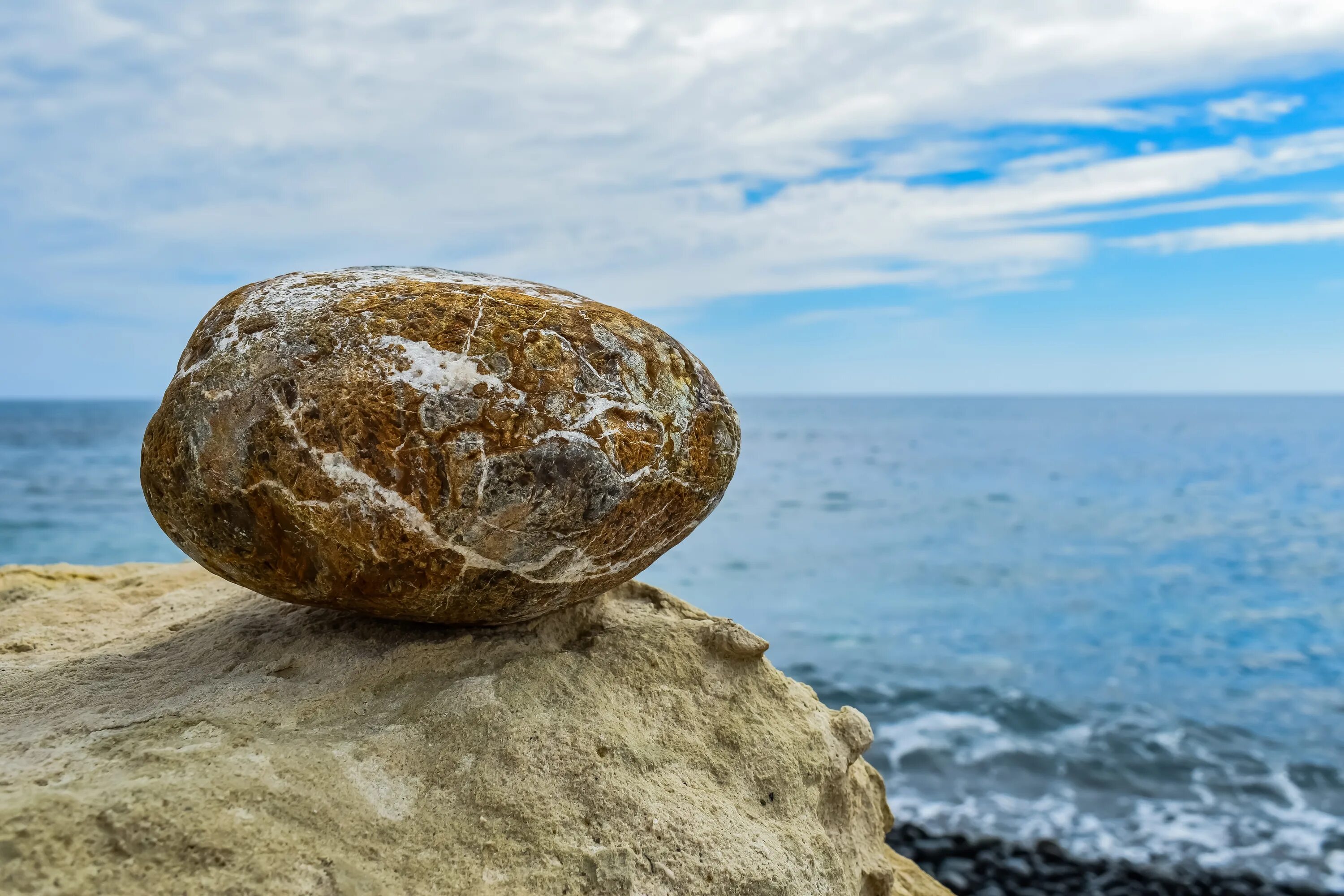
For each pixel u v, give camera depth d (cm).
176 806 170
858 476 3098
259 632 263
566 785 210
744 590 1265
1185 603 1193
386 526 212
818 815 248
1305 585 1305
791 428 7112
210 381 221
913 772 673
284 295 238
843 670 898
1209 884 536
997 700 812
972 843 577
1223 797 638
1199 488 2683
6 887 148
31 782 176
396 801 195
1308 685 862
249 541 221
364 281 243
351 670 238
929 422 8169
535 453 215
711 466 251
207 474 217
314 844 177
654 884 198
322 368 215
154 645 271
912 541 1706
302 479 211
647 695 248
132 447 3725
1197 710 794
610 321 246
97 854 159
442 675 237
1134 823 602
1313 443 4972
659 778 222
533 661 244
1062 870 550
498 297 236
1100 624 1080
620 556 242
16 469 2744
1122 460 3788
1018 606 1172
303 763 195
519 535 219
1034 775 668
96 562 1410
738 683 264
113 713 218
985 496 2489
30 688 242
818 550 1608
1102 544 1670
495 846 192
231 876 164
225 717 211
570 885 191
